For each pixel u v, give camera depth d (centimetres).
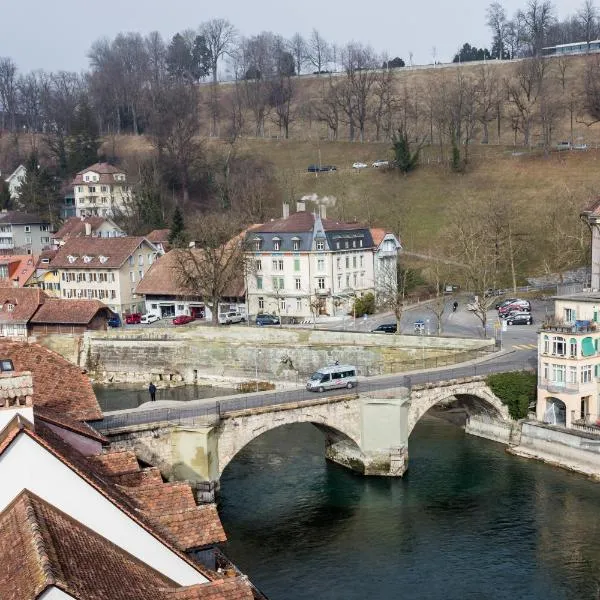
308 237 12406
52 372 4556
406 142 18350
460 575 5119
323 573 5188
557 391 7525
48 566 1870
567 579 5031
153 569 2412
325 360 10269
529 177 16550
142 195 18288
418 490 6656
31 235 18150
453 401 8962
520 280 13338
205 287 12075
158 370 11406
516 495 6456
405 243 15588
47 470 2352
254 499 6538
